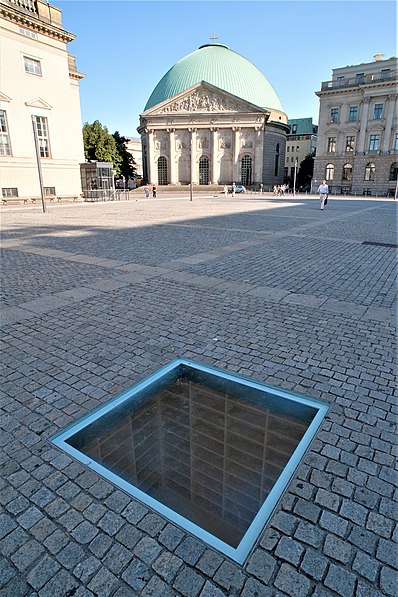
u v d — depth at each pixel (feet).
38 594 6.11
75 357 13.87
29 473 8.55
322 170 209.15
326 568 6.48
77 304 19.69
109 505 7.72
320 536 7.04
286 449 9.23
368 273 26.14
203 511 7.53
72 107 130.72
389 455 9.05
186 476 8.36
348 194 202.69
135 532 7.13
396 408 10.84
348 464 8.77
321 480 8.30
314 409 10.79
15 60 106.63
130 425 10.15
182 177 246.06
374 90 187.01
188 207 95.04
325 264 28.78
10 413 10.64
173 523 7.30
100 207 96.78
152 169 246.88
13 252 33.96
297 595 6.07
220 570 6.44
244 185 241.76
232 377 12.48
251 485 8.14
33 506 7.72
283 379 12.34
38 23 108.78
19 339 15.46
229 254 32.30
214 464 8.73
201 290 22.03
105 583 6.26
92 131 224.33
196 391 11.71
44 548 6.86
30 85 111.04
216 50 279.49
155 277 24.89
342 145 201.67
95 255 32.12
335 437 9.64
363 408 10.83
